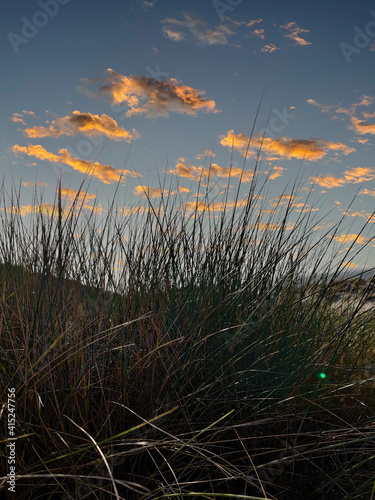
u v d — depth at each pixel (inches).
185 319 98.0
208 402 83.1
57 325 80.7
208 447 76.2
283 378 88.1
